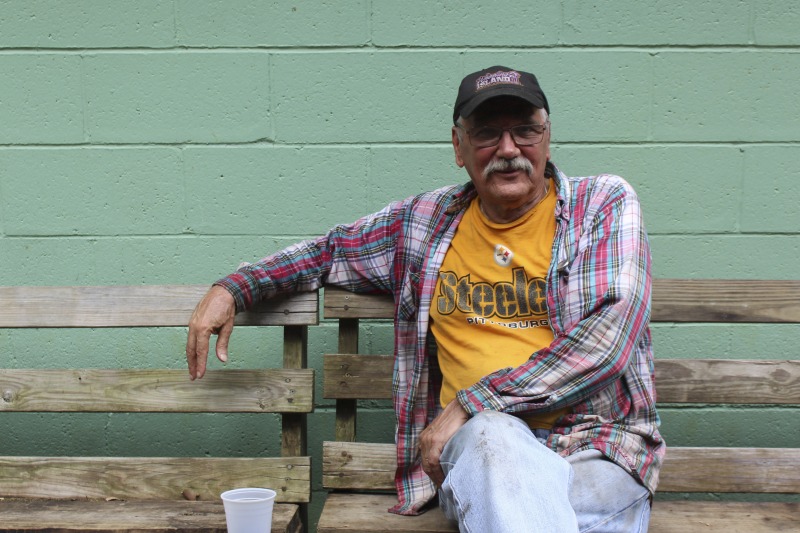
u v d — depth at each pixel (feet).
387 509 7.22
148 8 8.71
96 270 8.91
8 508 7.38
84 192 8.85
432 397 7.61
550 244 7.06
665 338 8.87
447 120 8.79
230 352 9.04
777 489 7.55
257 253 8.91
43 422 9.05
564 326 6.80
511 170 6.88
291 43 8.73
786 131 8.68
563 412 6.77
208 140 8.82
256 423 9.07
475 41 8.71
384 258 7.67
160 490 7.66
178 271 8.92
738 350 8.82
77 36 8.73
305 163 8.84
